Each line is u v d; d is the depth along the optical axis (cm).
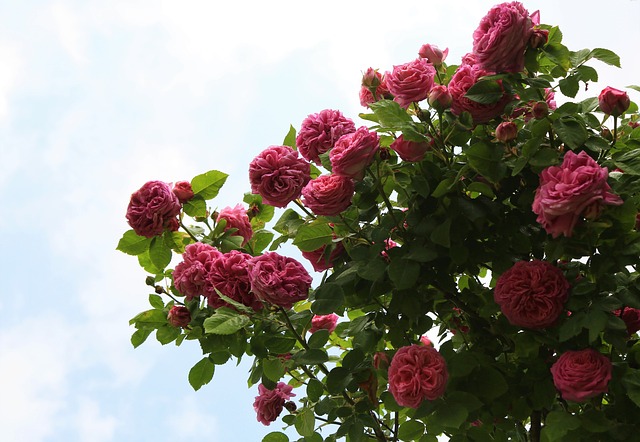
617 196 148
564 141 159
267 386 194
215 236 202
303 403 200
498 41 165
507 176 176
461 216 173
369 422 185
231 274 183
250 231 207
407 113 176
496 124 184
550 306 158
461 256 172
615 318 158
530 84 172
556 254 158
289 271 175
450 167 178
